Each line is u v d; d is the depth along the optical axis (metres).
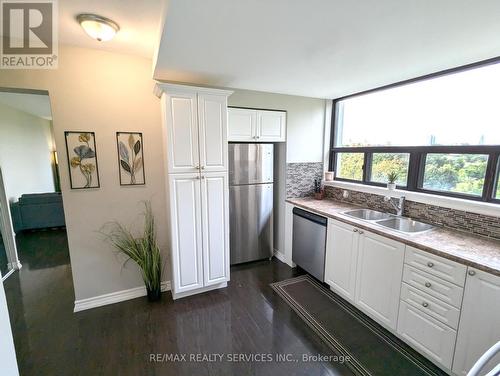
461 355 1.55
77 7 1.55
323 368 1.75
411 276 1.82
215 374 1.71
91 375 1.70
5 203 3.10
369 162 3.00
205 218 2.55
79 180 2.29
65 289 2.76
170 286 2.77
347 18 1.35
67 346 1.95
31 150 5.39
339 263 2.51
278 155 3.46
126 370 1.74
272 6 1.23
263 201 3.38
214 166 2.52
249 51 1.80
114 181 2.42
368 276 2.18
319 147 3.48
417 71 2.27
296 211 3.11
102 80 2.27
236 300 2.57
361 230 2.22
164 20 1.39
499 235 1.81
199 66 2.11
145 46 2.16
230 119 2.88
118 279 2.55
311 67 2.16
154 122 2.51
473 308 1.47
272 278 3.03
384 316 2.06
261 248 3.47
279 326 2.18
